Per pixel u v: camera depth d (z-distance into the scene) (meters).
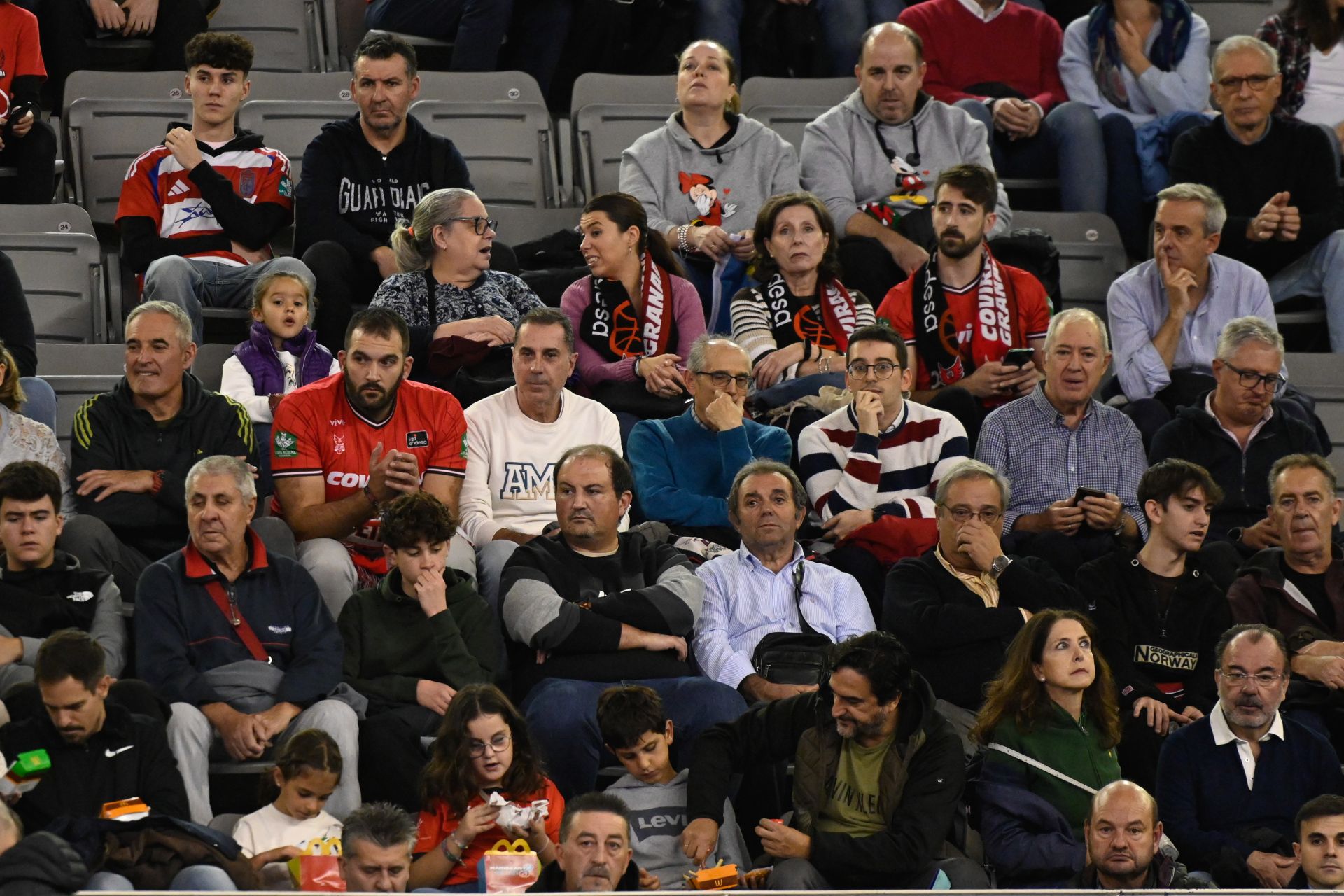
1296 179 29.17
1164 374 26.02
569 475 20.64
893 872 17.83
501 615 20.53
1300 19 31.77
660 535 21.70
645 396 24.56
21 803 17.11
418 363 24.36
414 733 18.89
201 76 26.47
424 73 30.44
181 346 21.64
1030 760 19.14
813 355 25.31
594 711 19.38
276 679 19.05
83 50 30.25
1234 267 26.94
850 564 22.55
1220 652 19.95
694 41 32.59
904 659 18.20
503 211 28.61
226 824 17.84
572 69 32.59
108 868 16.23
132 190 26.25
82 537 20.27
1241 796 19.73
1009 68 32.22
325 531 21.09
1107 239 29.44
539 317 22.81
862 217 27.67
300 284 23.92
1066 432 24.19
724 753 18.72
